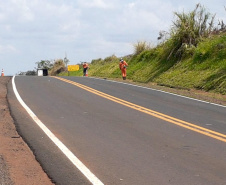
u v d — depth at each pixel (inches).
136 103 629.9
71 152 327.3
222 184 256.2
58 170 279.0
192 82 964.0
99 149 339.6
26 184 249.9
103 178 264.2
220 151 338.6
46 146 345.1
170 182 258.1
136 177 267.3
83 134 397.4
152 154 325.7
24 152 324.2
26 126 427.8
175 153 329.7
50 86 869.8
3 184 244.8
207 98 730.8
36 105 584.4
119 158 312.8
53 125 439.5
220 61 984.3
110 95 724.0
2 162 288.7
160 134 402.6
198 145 358.9
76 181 257.1
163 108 585.6
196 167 291.9
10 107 553.0
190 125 453.1
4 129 406.6
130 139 378.6
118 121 471.8
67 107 573.3
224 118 512.4
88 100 651.5
